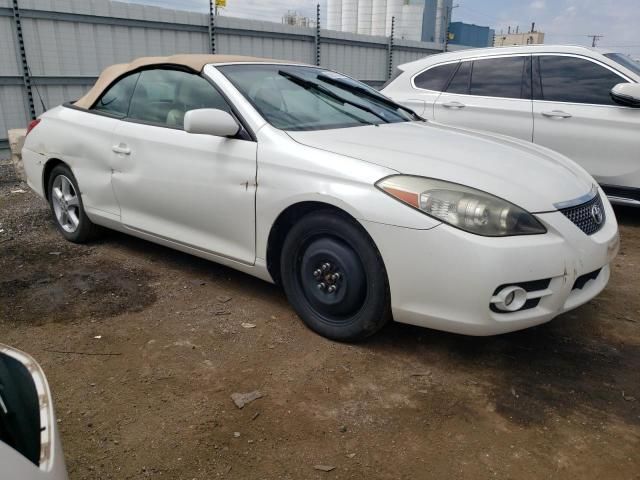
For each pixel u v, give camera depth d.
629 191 5.19
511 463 2.15
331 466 2.12
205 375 2.71
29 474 1.09
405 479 2.06
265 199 3.06
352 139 3.09
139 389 2.60
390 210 2.61
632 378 2.74
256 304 3.50
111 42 10.27
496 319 2.53
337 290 2.92
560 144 5.41
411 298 2.65
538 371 2.79
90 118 4.24
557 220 2.60
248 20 11.98
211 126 3.07
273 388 2.61
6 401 1.31
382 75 15.45
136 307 3.46
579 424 2.38
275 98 3.47
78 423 2.36
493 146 3.23
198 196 3.42
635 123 5.02
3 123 9.44
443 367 2.80
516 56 5.76
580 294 2.79
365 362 2.84
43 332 3.13
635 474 2.10
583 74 5.38
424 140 3.19
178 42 11.16
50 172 4.72
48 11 9.43
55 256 4.36
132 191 3.87
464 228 2.49
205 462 2.14
